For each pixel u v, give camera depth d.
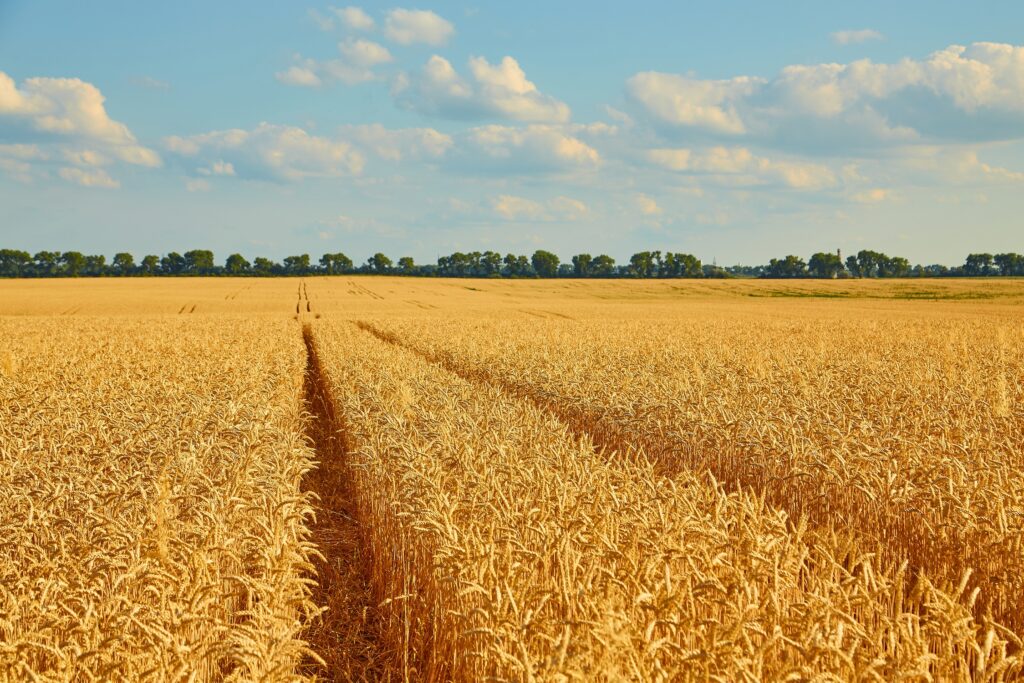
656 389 14.20
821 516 8.41
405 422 10.34
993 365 20.11
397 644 6.41
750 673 3.50
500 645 4.34
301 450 8.98
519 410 11.95
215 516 5.84
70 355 21.95
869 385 15.31
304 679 4.59
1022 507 6.73
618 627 3.76
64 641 4.54
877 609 4.44
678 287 115.50
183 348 24.80
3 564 5.37
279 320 43.03
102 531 5.61
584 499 6.34
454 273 195.50
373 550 8.16
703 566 4.70
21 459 7.93
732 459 10.24
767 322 44.41
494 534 5.53
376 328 37.19
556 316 54.62
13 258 170.00
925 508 7.20
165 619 4.43
